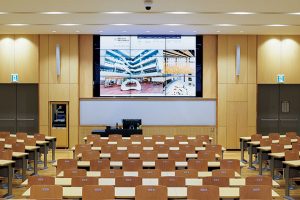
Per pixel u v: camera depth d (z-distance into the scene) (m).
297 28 17.17
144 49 19.38
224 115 19.33
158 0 11.69
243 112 19.39
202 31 18.30
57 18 14.84
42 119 19.28
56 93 19.23
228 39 19.36
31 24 16.27
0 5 12.48
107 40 19.36
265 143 14.30
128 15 14.19
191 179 8.14
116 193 6.98
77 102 19.22
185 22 15.71
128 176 7.91
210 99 19.44
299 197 10.88
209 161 10.68
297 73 19.48
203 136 15.73
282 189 11.84
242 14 13.88
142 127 19.28
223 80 19.33
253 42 19.42
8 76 19.22
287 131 19.89
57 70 19.14
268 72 19.44
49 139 15.73
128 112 19.36
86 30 18.05
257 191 6.87
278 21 15.38
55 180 7.97
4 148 12.87
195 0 11.70
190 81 19.45
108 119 19.36
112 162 10.48
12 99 19.80
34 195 6.82
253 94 19.42
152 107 19.38
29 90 19.77
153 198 6.78
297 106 19.89
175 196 6.80
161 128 19.31
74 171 8.48
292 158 11.30
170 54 19.41
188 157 11.62
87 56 19.41
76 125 19.23
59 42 19.27
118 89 19.41
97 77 19.41
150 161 10.83
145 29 17.75
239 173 9.91
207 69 19.48
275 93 19.89
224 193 7.00
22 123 19.78
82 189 6.81
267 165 14.77
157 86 19.41
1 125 19.80
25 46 19.22
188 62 19.44
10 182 10.62
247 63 19.41
